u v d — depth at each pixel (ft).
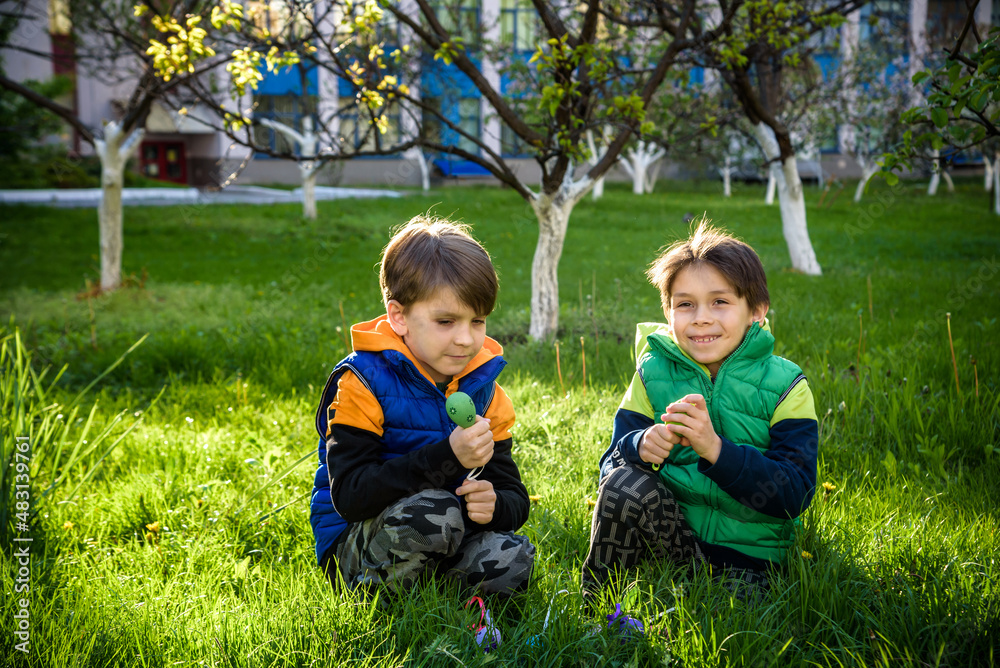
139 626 6.59
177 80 21.86
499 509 6.77
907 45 57.77
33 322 24.82
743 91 28.50
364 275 37.27
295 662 6.05
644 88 20.44
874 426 12.00
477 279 6.45
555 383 15.88
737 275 7.18
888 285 30.07
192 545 8.55
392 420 6.72
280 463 10.86
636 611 6.59
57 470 10.96
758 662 5.97
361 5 17.92
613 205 73.77
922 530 8.32
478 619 6.51
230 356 19.45
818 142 68.23
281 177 111.14
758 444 7.29
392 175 108.37
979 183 105.50
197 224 56.44
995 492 9.64
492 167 19.90
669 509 7.04
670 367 7.67
